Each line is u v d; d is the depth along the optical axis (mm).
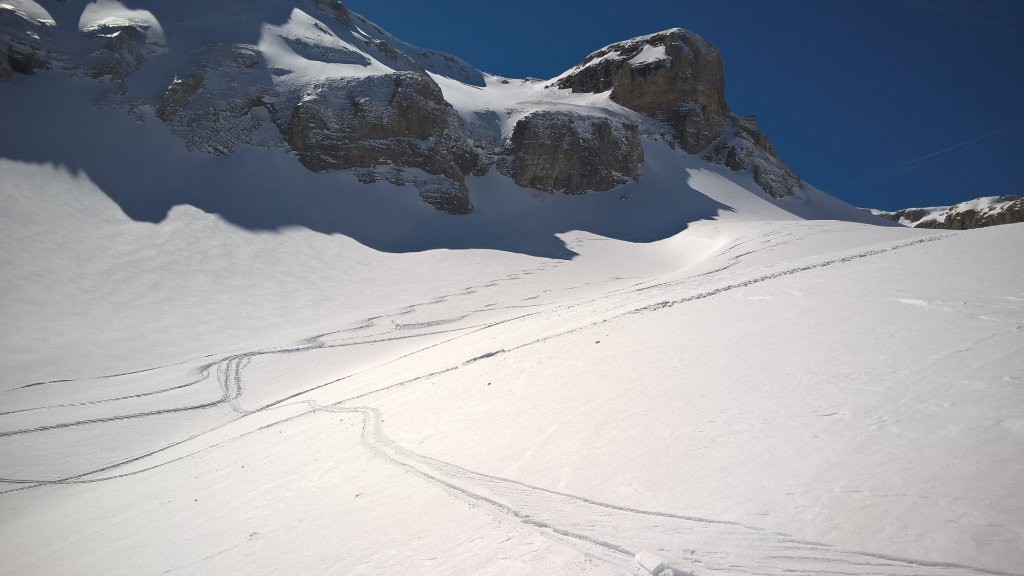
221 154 72562
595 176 99875
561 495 7492
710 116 127125
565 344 16094
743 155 120500
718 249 50281
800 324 12133
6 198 51562
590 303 27438
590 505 7016
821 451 6910
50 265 46406
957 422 6785
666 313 16375
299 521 8969
